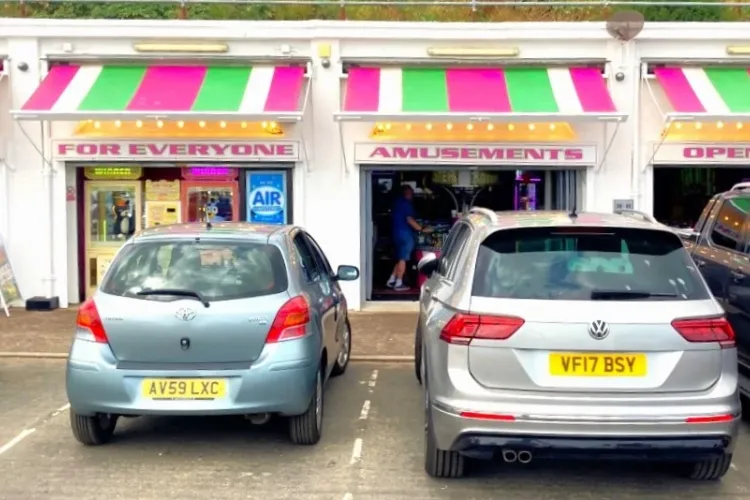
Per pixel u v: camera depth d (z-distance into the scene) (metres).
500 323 4.53
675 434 4.42
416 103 11.05
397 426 6.50
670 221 12.50
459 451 4.62
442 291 5.34
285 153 12.05
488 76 11.85
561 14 15.99
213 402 5.34
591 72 11.99
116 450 5.86
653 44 12.09
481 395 4.50
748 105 11.23
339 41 12.04
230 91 11.39
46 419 6.70
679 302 4.60
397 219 12.93
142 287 5.56
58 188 12.20
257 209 12.49
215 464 5.56
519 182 12.83
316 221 12.23
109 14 17.86
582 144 12.04
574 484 5.19
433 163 12.11
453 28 12.02
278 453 5.80
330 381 8.12
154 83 11.59
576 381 4.46
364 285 12.51
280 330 5.47
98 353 5.39
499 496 4.99
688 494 5.03
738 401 4.61
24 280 12.27
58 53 12.01
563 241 4.89
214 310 5.40
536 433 4.43
